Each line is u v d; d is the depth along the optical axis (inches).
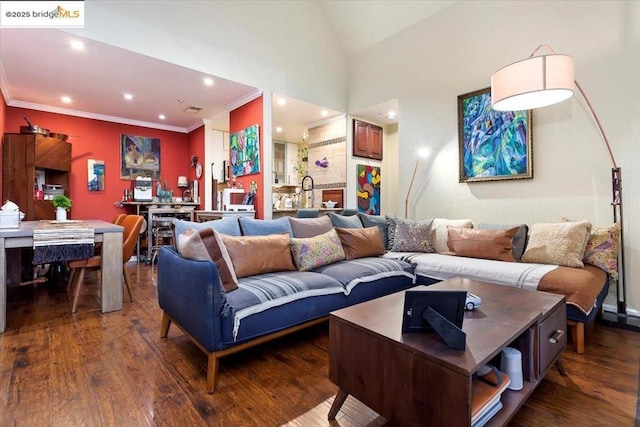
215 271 65.8
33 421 53.5
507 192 135.6
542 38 125.0
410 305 48.6
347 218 136.7
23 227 108.0
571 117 118.3
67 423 53.2
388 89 184.7
